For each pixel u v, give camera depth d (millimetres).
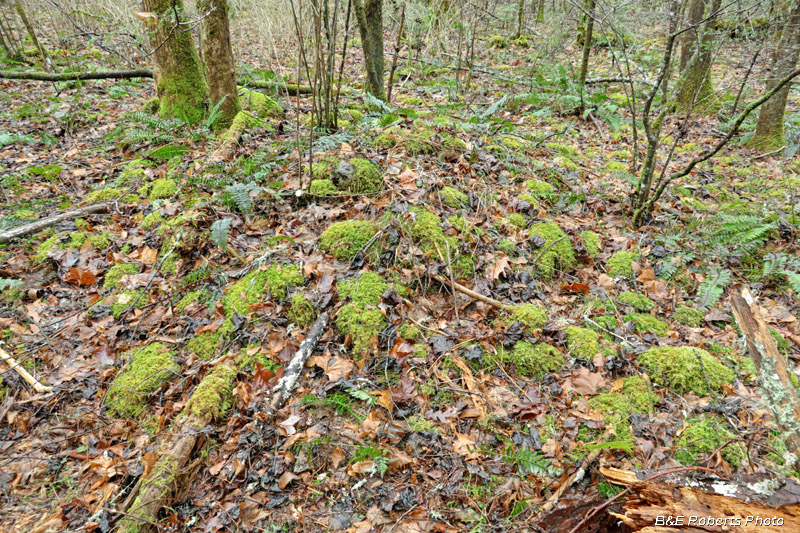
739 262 4176
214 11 5652
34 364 3309
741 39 5602
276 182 4512
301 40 4164
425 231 3846
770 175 5930
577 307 3662
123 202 4824
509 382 3074
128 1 10672
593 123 7652
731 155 6578
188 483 2584
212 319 3535
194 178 4703
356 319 3299
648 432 2695
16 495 2594
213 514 2455
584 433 2734
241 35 11078
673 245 4152
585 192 5039
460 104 6570
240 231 4191
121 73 8273
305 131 5598
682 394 2957
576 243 4172
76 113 7414
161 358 3287
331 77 5273
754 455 2451
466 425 2803
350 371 3092
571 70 9945
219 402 2893
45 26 12492
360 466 2596
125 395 3094
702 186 5477
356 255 3781
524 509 2369
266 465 2643
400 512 2424
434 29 10508
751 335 2244
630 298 3713
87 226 4461
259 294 3580
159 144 5957
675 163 6152
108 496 2555
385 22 10828
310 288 3605
